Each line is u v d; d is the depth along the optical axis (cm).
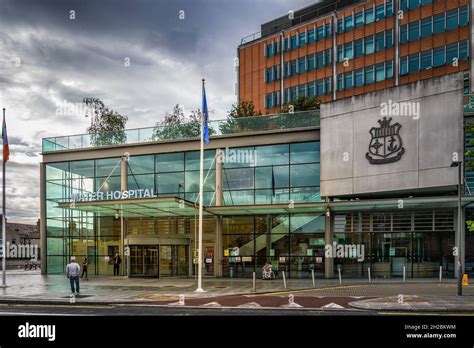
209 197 3400
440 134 2695
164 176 3559
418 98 2797
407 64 5150
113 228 3650
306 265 3077
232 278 3134
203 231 3369
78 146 3872
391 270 2942
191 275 3309
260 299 1936
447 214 2861
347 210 3047
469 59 4644
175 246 3300
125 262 3538
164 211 3194
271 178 3278
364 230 3025
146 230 3547
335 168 3034
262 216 3241
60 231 3841
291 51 6353
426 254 2891
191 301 1895
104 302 1881
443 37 4884
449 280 2722
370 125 2939
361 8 5672
